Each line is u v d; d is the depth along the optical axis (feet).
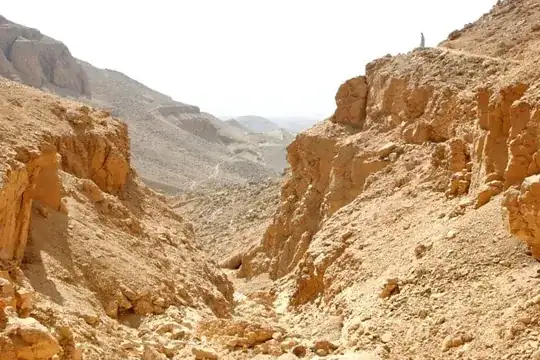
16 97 58.44
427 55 75.77
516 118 40.32
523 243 36.35
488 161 44.65
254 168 272.51
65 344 28.76
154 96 351.05
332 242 58.85
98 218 50.60
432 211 51.55
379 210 59.21
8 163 36.76
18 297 28.27
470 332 31.63
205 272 61.46
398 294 39.06
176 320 42.45
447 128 63.46
